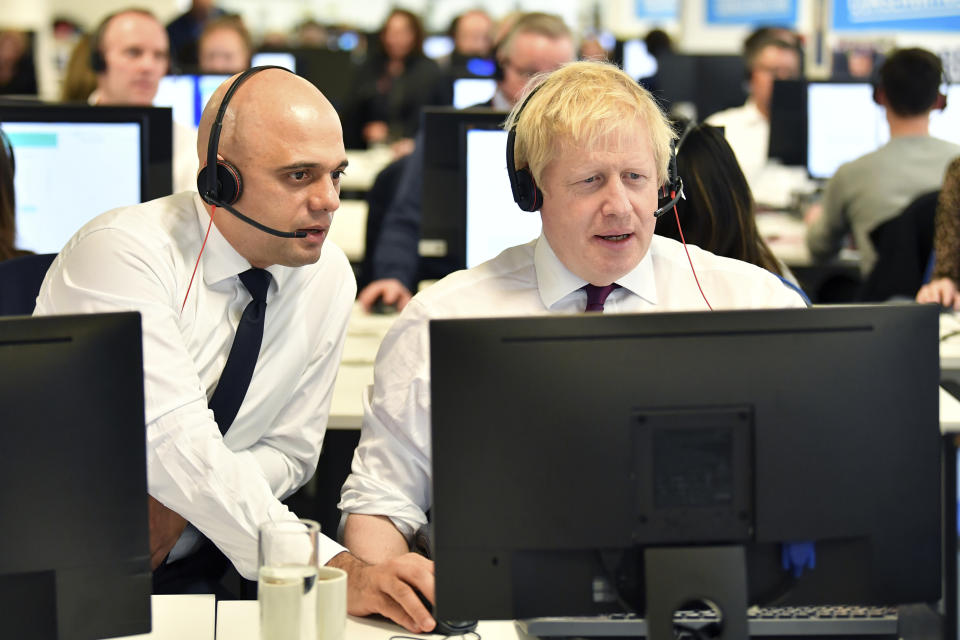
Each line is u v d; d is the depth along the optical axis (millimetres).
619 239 1518
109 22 3664
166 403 1623
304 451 1952
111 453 1129
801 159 4391
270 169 1662
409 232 3602
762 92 4824
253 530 1550
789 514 1166
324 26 9695
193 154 3068
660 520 1160
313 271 1925
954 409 2301
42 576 1124
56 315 1106
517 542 1158
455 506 1152
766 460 1158
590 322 1142
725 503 1163
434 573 1165
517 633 1396
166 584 1796
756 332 1153
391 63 7250
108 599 1143
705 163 2049
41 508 1108
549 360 1139
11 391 1090
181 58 6559
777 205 4375
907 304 1178
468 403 1141
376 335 2980
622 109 1486
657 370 1146
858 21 5957
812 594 1201
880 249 3611
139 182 2613
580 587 1186
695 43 7742
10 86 6449
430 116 2820
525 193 1575
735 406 1153
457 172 2830
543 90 1526
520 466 1147
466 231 2811
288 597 1188
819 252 3834
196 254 1808
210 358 1823
